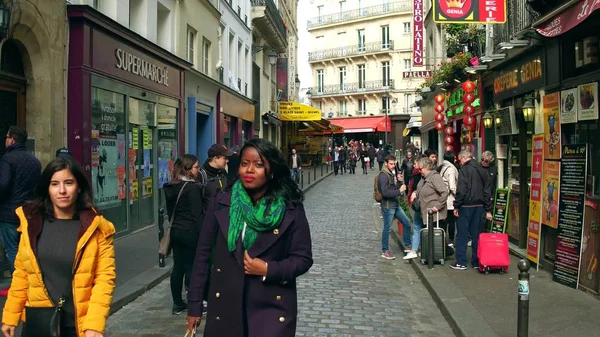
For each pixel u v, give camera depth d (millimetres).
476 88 13906
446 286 7738
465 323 6059
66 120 10266
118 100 12078
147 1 13938
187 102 17375
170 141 15609
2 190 6770
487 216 8852
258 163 3330
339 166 43156
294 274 3287
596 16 6809
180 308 6633
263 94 32156
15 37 8688
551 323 6062
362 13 59562
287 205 3365
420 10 22156
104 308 3334
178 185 6406
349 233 13938
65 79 10195
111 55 11570
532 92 9609
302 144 45750
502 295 7266
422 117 27359
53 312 3287
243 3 26031
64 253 3326
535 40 8844
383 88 57688
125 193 12359
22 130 7094
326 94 63125
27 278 3373
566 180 7762
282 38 34750
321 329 6219
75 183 3434
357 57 60281
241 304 3225
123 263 9172
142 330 5996
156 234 12461
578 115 7492
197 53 18469
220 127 21109
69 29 10289
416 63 22234
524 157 10281
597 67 7336
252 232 3262
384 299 7633
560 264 7812
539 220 8688
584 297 7039
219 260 3314
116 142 11953
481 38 13820
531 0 8477
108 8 12148
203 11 19047
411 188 13117
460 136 17656
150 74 13898
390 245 12078
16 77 8969
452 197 10227
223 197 3461
